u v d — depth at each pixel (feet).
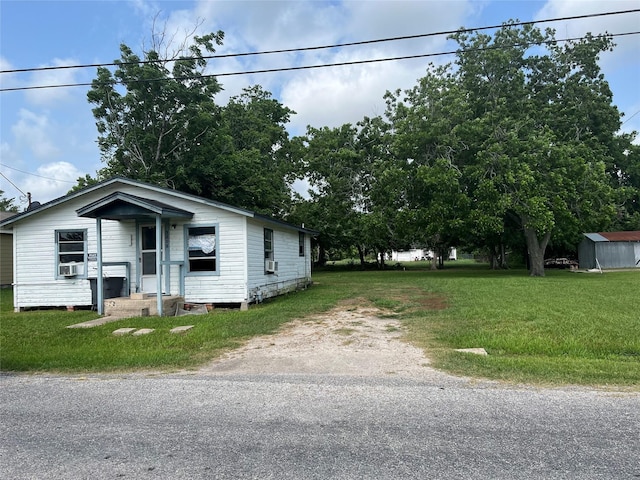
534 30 101.35
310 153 104.78
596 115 103.04
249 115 99.45
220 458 11.00
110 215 37.37
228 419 13.64
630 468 10.11
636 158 112.98
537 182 69.77
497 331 26.66
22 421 13.89
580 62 105.60
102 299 37.96
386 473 10.05
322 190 109.09
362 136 101.24
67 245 43.19
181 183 76.02
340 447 11.48
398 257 227.20
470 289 50.83
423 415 13.61
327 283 68.49
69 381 18.48
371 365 20.13
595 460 10.52
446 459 10.69
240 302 39.93
